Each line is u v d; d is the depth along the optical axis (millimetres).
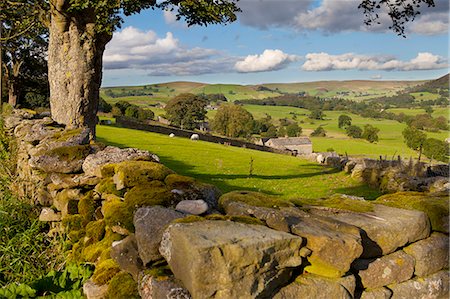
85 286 3119
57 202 5004
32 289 3590
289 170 19578
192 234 2436
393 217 3297
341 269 2715
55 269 4254
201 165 18906
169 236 2609
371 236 3061
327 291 2635
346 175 17688
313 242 2703
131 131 38062
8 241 4652
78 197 4727
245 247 2293
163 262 2746
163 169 4109
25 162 6664
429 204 3572
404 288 3135
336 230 2941
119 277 2947
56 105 10438
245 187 13492
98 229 3879
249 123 71625
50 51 10492
